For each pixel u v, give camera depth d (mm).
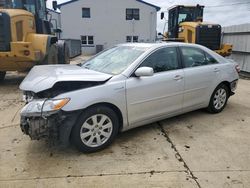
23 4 9336
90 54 32188
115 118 4148
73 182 3295
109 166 3654
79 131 3834
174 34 14922
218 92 5762
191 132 4820
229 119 5520
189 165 3699
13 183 3262
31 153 3982
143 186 3221
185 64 5070
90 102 3814
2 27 7895
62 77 3924
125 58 4648
